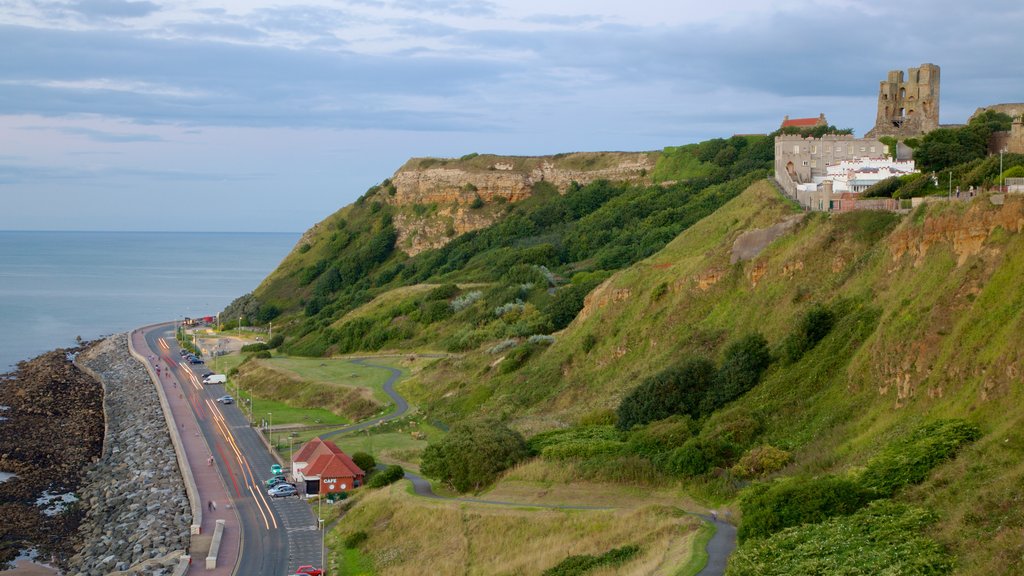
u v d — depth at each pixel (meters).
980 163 107.62
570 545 69.88
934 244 78.94
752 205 132.00
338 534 87.56
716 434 81.06
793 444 75.44
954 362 64.88
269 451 121.69
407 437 122.25
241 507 97.88
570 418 107.06
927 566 45.75
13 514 105.25
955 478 54.12
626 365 115.94
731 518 66.44
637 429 92.25
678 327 112.00
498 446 91.50
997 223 70.75
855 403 74.56
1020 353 58.00
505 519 77.31
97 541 95.12
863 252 94.38
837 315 87.81
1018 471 50.06
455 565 73.12
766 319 99.38
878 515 53.53
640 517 70.69
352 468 101.62
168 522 95.31
